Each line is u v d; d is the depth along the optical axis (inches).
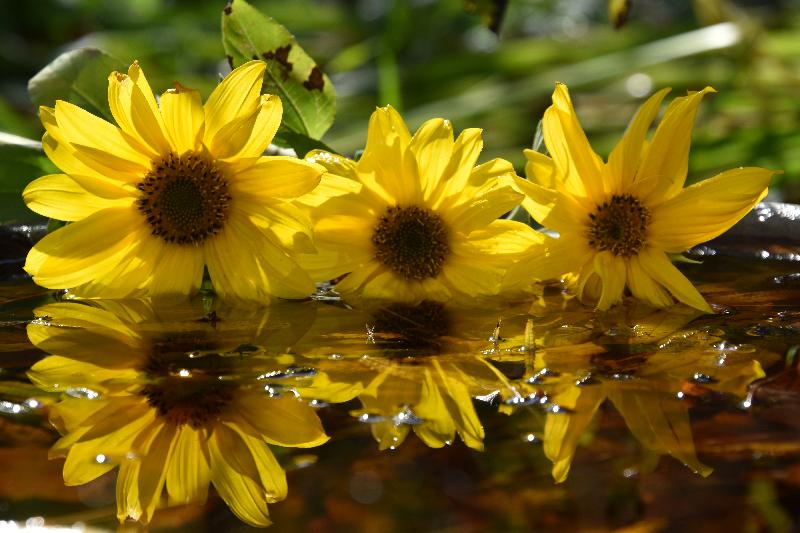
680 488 25.0
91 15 71.1
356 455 25.6
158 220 29.7
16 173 31.3
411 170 29.5
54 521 24.7
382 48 51.6
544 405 26.4
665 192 29.5
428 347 27.9
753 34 48.4
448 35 71.4
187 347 27.9
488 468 25.4
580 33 72.8
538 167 29.5
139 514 24.9
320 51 65.4
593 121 54.9
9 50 67.9
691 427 25.9
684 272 30.9
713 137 43.4
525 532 23.6
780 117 47.9
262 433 26.0
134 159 29.5
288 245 29.6
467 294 29.7
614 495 25.0
